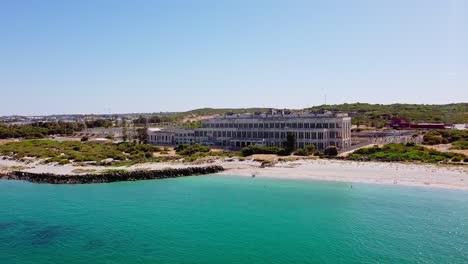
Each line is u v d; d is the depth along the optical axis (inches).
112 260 2463.1
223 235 2893.7
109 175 5157.5
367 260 2416.3
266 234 2903.5
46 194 4350.4
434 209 3464.6
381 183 4562.0
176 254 2541.8
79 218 3356.3
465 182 4411.9
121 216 3403.1
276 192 4279.0
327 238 2800.2
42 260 2474.2
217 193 4286.4
